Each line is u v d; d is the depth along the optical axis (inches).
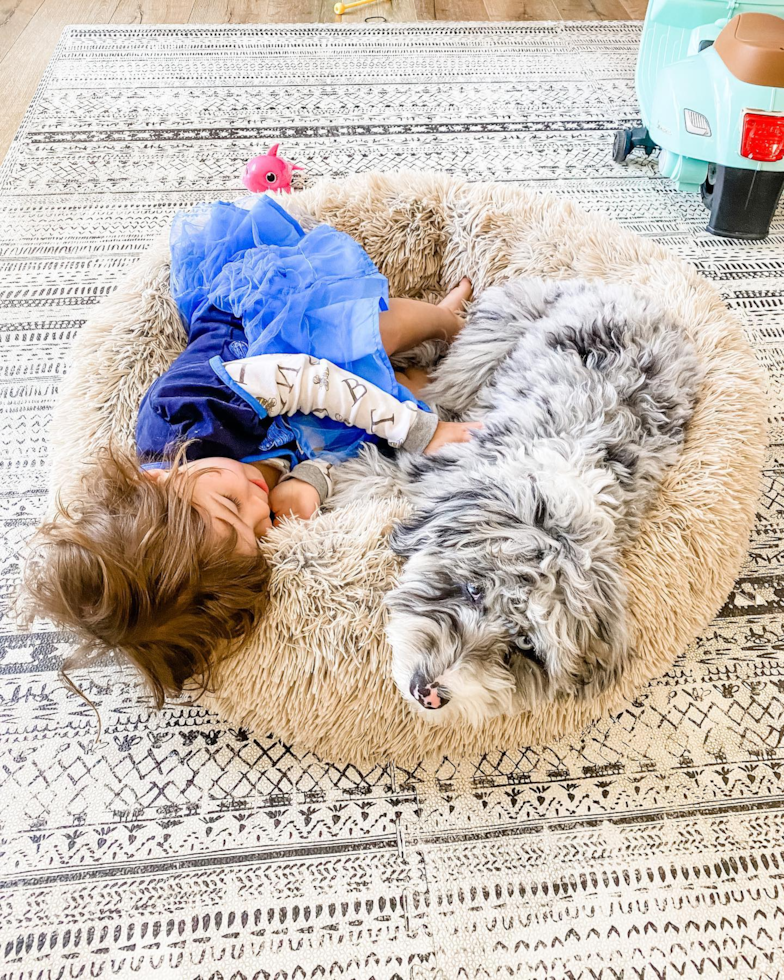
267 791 38.3
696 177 64.8
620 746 39.7
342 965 33.5
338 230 53.9
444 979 33.2
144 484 35.4
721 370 43.8
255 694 36.9
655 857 36.4
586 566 31.4
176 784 38.6
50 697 41.6
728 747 39.7
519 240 53.5
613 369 38.8
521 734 37.5
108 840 37.0
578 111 77.4
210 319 45.3
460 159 72.2
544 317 44.3
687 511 39.1
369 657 36.1
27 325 58.7
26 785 38.6
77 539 34.0
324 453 44.6
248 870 36.0
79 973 33.4
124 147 73.2
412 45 85.0
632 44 85.7
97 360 45.4
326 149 73.0
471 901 35.2
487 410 42.2
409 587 33.1
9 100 78.1
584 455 34.5
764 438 43.6
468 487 34.0
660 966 33.6
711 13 63.8
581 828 37.2
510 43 85.6
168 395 40.4
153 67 82.3
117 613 33.3
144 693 41.4
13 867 36.3
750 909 35.1
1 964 33.8
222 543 35.8
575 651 31.4
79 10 90.7
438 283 57.0
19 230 65.6
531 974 33.4
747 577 45.7
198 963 33.6
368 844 36.7
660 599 37.7
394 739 37.2
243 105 77.7
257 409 41.2
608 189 69.6
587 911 34.9
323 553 37.7
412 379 51.7
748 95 58.1
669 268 49.7
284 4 92.0
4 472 50.5
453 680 30.6
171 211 67.4
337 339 42.9
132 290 48.5
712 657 42.7
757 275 62.2
